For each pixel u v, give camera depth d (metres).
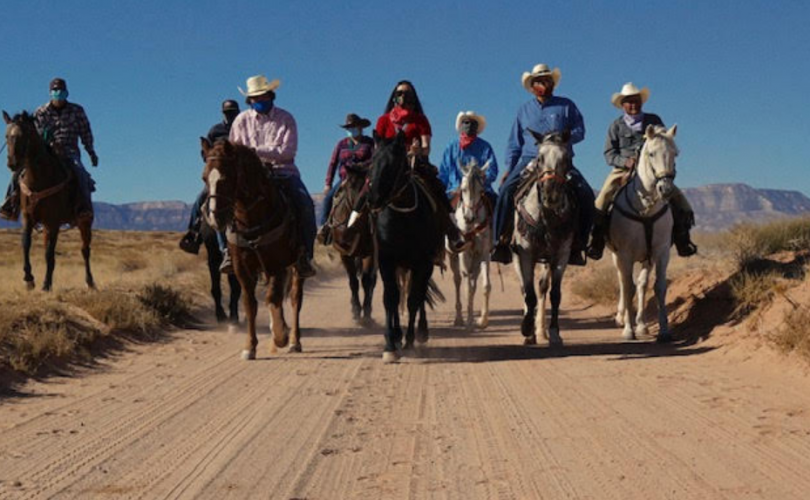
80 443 7.00
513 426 7.37
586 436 6.96
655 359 10.70
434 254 11.62
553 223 11.76
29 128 14.34
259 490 5.74
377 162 10.73
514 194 12.49
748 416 7.40
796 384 8.64
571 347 12.20
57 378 9.89
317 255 38.47
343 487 5.78
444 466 6.21
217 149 10.26
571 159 11.67
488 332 14.48
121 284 16.83
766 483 5.59
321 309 18.70
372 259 14.76
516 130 12.97
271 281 11.59
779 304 11.40
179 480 5.98
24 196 14.69
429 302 13.51
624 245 12.59
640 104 13.02
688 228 13.30
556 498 5.44
